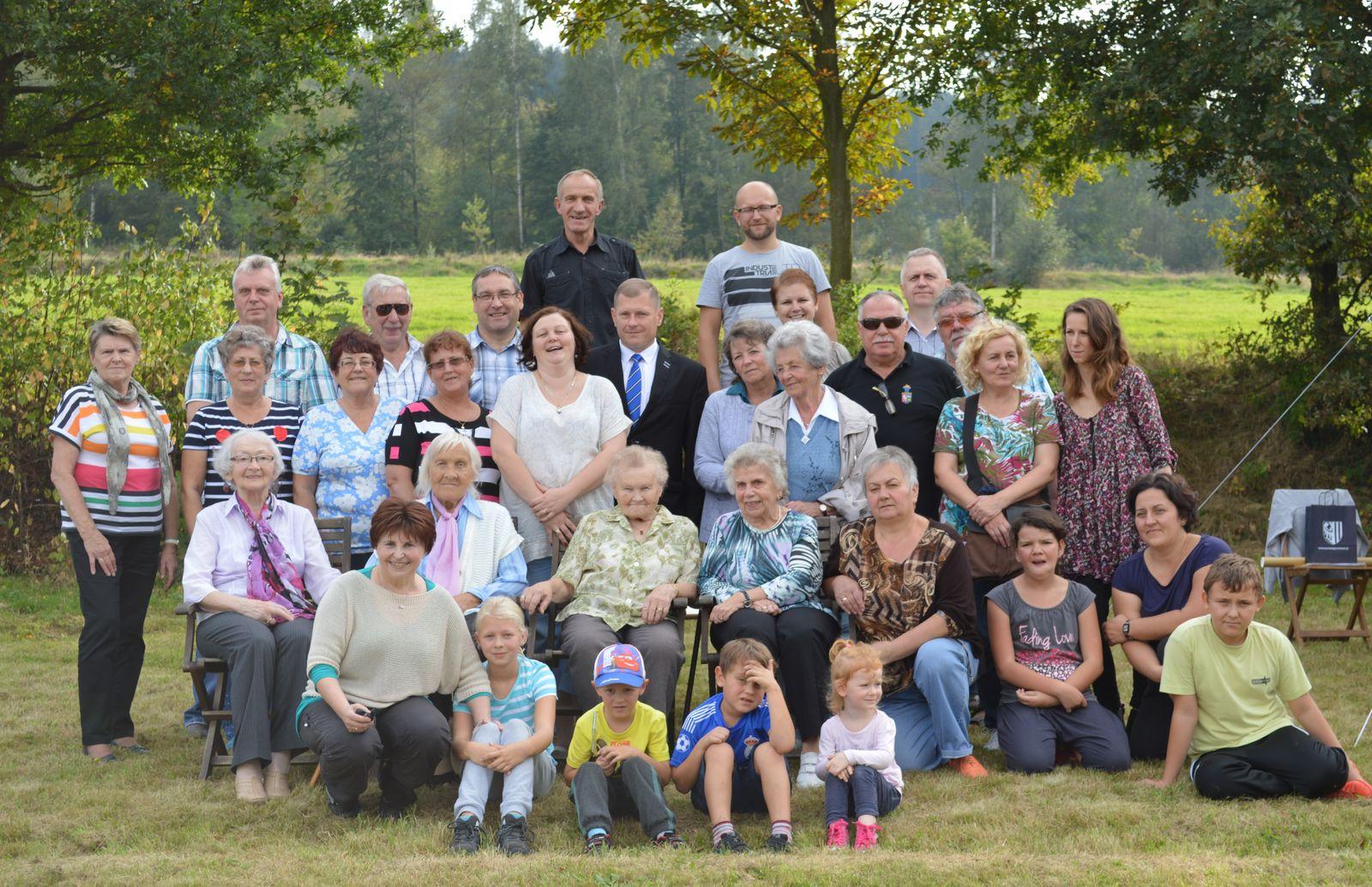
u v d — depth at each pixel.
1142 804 5.13
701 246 69.88
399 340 7.30
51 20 15.73
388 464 6.25
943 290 7.28
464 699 5.24
